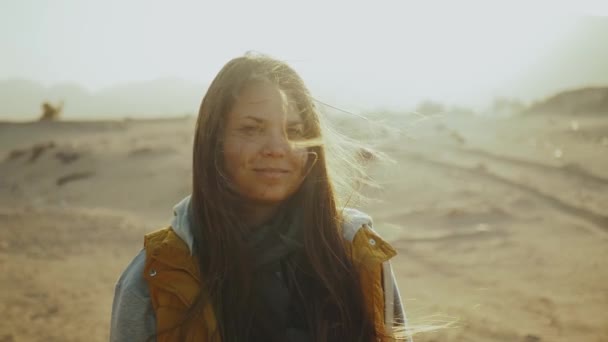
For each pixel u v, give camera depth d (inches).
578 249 353.7
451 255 357.1
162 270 52.9
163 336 51.5
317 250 56.9
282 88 57.3
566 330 212.2
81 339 218.5
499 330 209.0
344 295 56.7
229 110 55.2
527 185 588.7
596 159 720.3
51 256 371.9
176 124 1593.3
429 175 675.4
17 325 234.7
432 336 195.8
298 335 56.7
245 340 54.6
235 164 54.8
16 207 668.7
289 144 54.9
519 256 344.5
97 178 823.7
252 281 55.9
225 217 54.3
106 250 391.2
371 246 59.2
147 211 625.6
